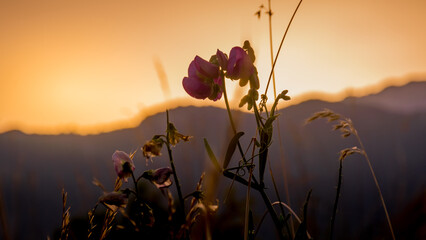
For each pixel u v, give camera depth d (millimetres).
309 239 1458
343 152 1643
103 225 1348
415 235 2932
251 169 1499
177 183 1328
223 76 1584
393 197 3568
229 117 1527
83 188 3381
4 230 2646
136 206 1286
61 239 1450
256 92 1567
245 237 1484
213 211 1312
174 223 1251
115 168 1335
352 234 2846
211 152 1397
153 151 1328
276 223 1518
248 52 1638
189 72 1636
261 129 1539
